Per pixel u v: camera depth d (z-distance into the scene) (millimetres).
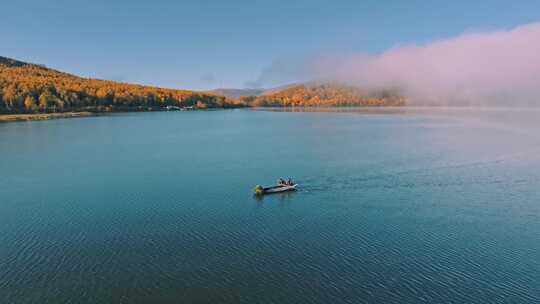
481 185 70500
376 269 39938
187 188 70188
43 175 80500
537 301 34219
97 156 102938
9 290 36375
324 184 72125
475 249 44281
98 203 61750
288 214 56156
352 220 53562
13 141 131750
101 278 38719
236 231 50031
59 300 34969
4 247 45594
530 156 97250
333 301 34625
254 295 35719
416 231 49438
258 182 74188
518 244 45469
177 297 35531
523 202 60719
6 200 63281
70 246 45875
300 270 39938
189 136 148875
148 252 44312
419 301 34438
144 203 61719
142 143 128250
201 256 43250
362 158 97188
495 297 34906
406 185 71000
